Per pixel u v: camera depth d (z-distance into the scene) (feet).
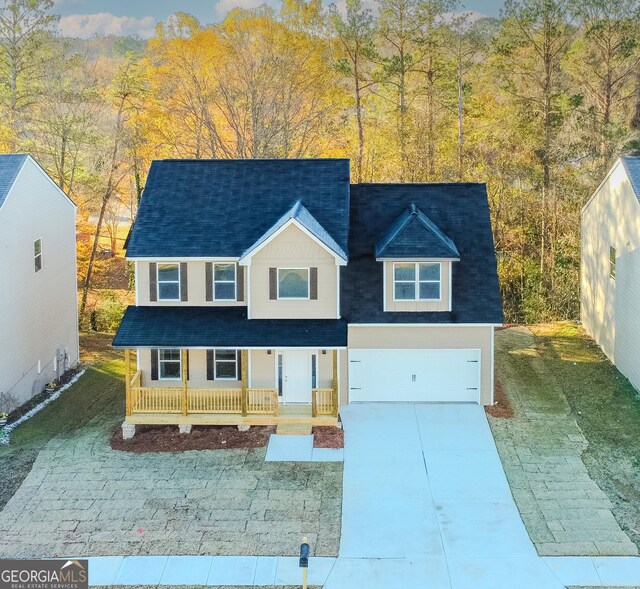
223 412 76.38
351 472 68.59
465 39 149.07
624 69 142.51
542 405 82.48
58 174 136.56
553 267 138.21
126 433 75.61
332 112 155.84
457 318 79.46
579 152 139.74
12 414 83.61
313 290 77.51
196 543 58.23
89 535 59.31
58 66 143.84
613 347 94.68
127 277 162.30
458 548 57.57
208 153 151.23
